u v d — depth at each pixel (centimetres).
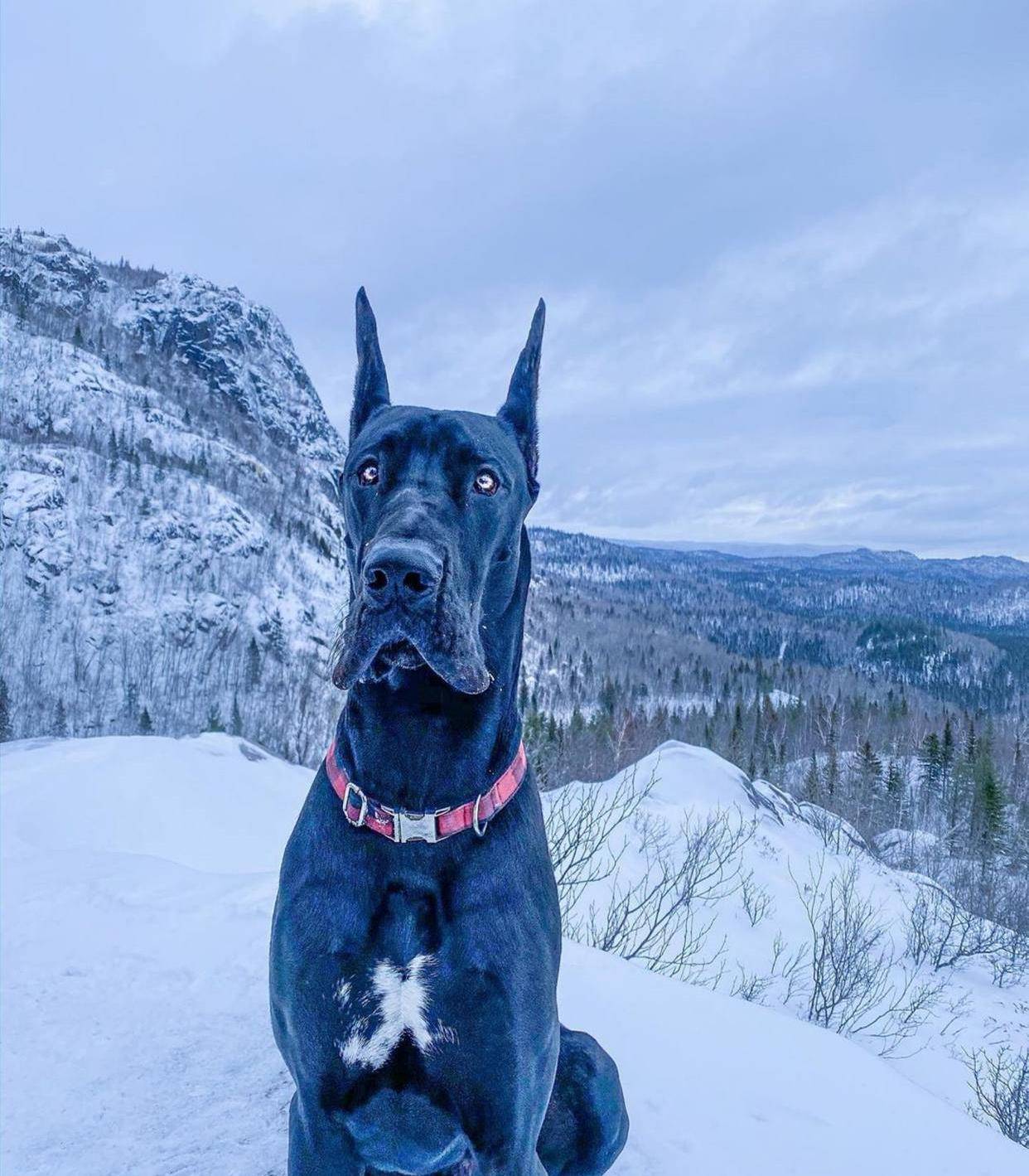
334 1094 203
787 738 7756
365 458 211
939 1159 363
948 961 1930
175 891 580
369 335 245
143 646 10856
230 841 1202
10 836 1052
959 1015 1586
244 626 11962
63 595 11312
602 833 1102
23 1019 407
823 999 1428
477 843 201
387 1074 202
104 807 1164
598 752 3794
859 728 8019
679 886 1533
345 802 202
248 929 513
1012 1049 1438
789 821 2672
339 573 14488
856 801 4853
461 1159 224
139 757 1345
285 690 10644
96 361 17650
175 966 464
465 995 198
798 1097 393
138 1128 324
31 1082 355
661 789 2508
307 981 199
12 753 1367
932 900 2172
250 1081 357
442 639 181
